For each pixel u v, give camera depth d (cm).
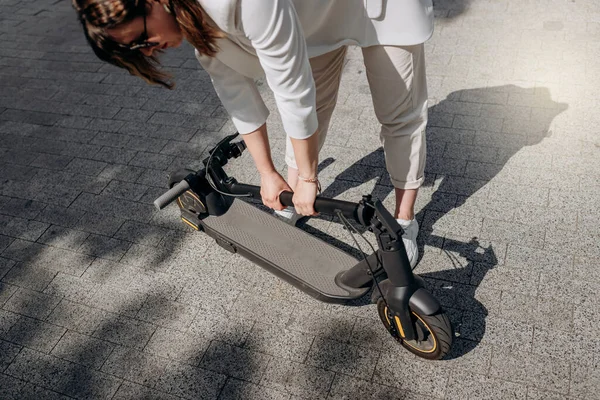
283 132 400
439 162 356
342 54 262
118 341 290
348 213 210
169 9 155
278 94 180
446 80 421
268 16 157
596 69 410
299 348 273
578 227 305
